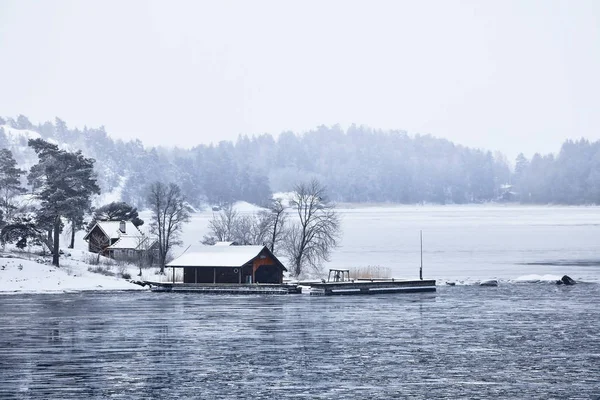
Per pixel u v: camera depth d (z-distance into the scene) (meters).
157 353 119.44
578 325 141.88
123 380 103.12
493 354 117.50
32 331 138.50
